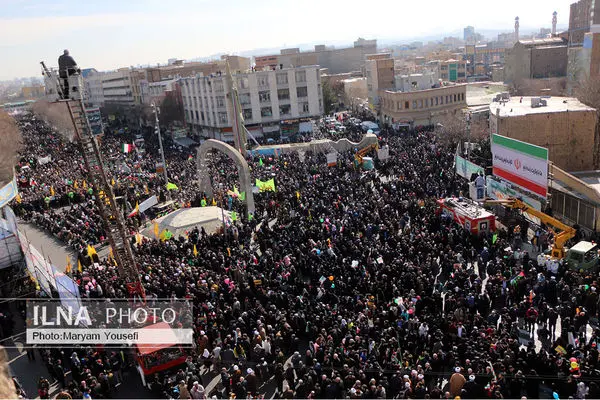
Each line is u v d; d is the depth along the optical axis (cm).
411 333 1820
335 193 3647
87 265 3053
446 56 15800
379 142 5544
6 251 2769
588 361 1545
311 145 5597
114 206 2239
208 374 1900
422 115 7150
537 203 2988
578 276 2095
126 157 6281
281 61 13538
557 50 9594
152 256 2788
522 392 1569
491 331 1744
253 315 2008
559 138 3741
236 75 7769
